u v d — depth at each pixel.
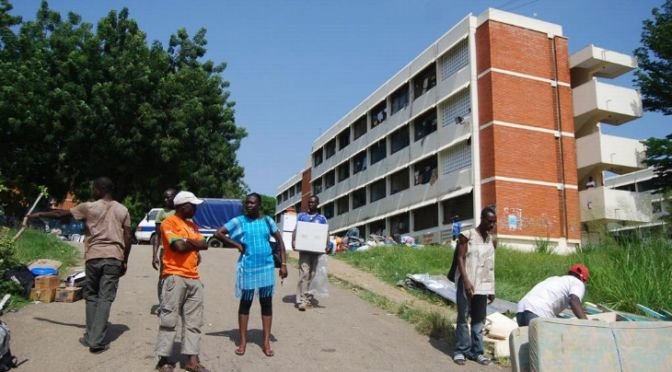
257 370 6.77
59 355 6.72
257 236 7.33
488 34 28.77
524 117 28.31
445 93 31.39
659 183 25.03
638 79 26.50
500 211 26.77
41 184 29.47
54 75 28.28
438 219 31.17
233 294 11.53
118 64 27.86
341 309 10.67
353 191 44.84
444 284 12.81
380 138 39.69
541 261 16.14
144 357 6.89
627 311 10.37
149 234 25.88
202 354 7.23
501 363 7.68
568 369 5.13
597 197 27.98
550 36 29.88
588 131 30.61
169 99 28.84
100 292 7.09
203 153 31.59
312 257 10.52
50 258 13.37
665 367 5.21
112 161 28.52
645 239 13.40
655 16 26.28
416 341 8.66
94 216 7.18
